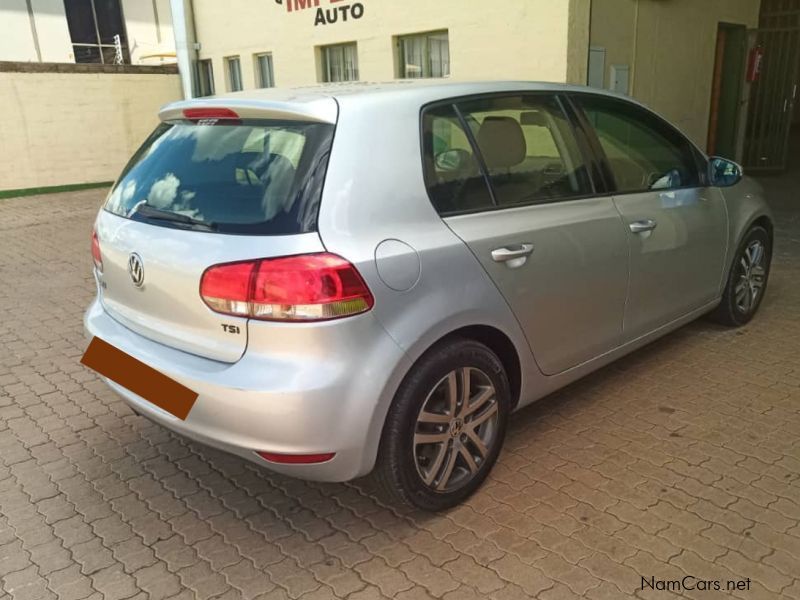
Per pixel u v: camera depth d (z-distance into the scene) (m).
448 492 2.80
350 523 2.82
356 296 2.35
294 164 2.48
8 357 4.71
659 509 2.81
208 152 2.78
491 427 2.95
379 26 9.30
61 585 2.50
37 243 8.45
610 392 3.88
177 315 2.58
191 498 3.03
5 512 2.94
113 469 3.28
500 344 2.98
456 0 8.20
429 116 2.79
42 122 11.99
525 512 2.83
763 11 11.84
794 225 7.75
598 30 7.54
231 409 2.36
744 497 2.87
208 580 2.51
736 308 4.67
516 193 3.02
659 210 3.69
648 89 8.49
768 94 10.96
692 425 3.48
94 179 12.79
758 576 2.42
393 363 2.45
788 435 3.36
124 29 17.81
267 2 10.90
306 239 2.34
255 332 2.34
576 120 3.40
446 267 2.62
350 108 2.58
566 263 3.11
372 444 2.47
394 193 2.56
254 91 3.04
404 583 2.46
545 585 2.41
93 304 3.26
